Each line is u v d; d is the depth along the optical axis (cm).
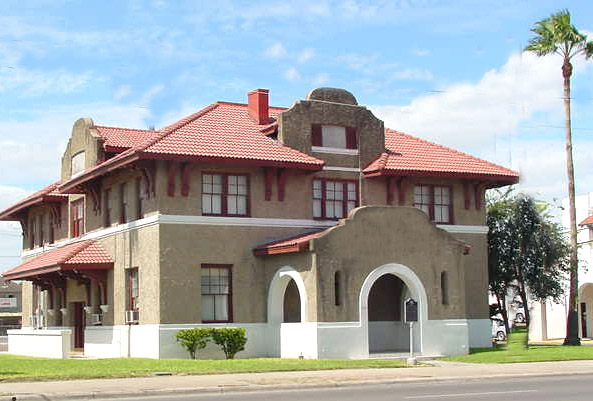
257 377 2384
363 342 3189
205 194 3359
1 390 2041
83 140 4022
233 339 3250
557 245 4325
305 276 3192
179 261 3269
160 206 3259
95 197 3844
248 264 3406
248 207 3438
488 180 3884
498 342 4597
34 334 3638
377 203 3709
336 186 3653
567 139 4053
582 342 5009
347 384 2264
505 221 4309
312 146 3603
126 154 3291
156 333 3209
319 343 3109
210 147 3338
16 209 4912
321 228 3566
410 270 3328
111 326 3572
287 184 3525
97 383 2220
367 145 3738
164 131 3456
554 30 4019
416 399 1833
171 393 2056
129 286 3497
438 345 3338
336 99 3691
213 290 3350
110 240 3666
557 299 4453
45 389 2061
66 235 4384
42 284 4309
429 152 3944
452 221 3872
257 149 3434
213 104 3800
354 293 3200
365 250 3244
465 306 3572
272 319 3372
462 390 2066
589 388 2055
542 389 2047
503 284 4347
